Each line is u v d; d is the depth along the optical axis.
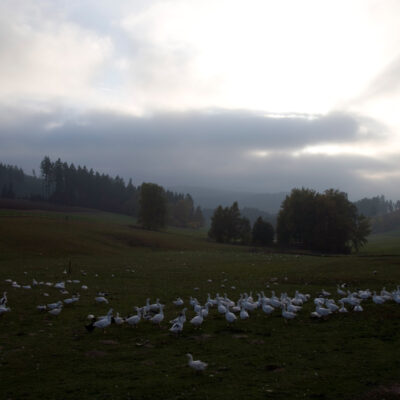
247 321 22.59
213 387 12.87
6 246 67.00
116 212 195.25
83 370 14.52
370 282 35.59
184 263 58.72
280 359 15.70
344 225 105.88
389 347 17.06
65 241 78.62
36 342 18.16
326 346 17.44
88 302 28.47
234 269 50.22
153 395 12.28
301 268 46.84
